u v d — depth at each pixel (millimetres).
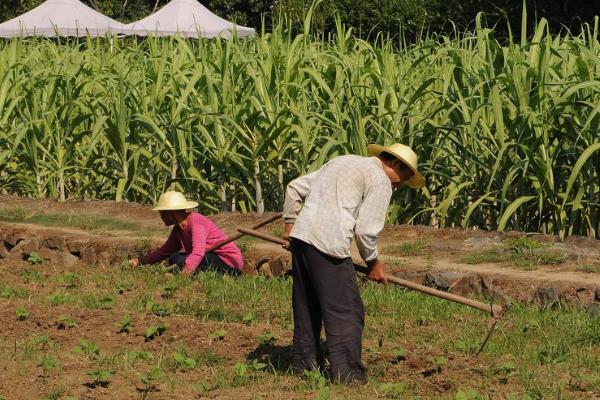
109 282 16531
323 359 11844
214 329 13406
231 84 21578
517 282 14984
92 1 64312
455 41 21641
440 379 11250
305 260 11031
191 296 15359
